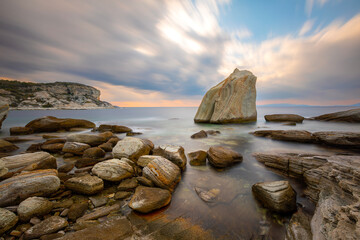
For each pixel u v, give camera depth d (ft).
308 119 89.97
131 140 25.57
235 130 59.00
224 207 14.15
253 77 80.23
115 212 13.20
